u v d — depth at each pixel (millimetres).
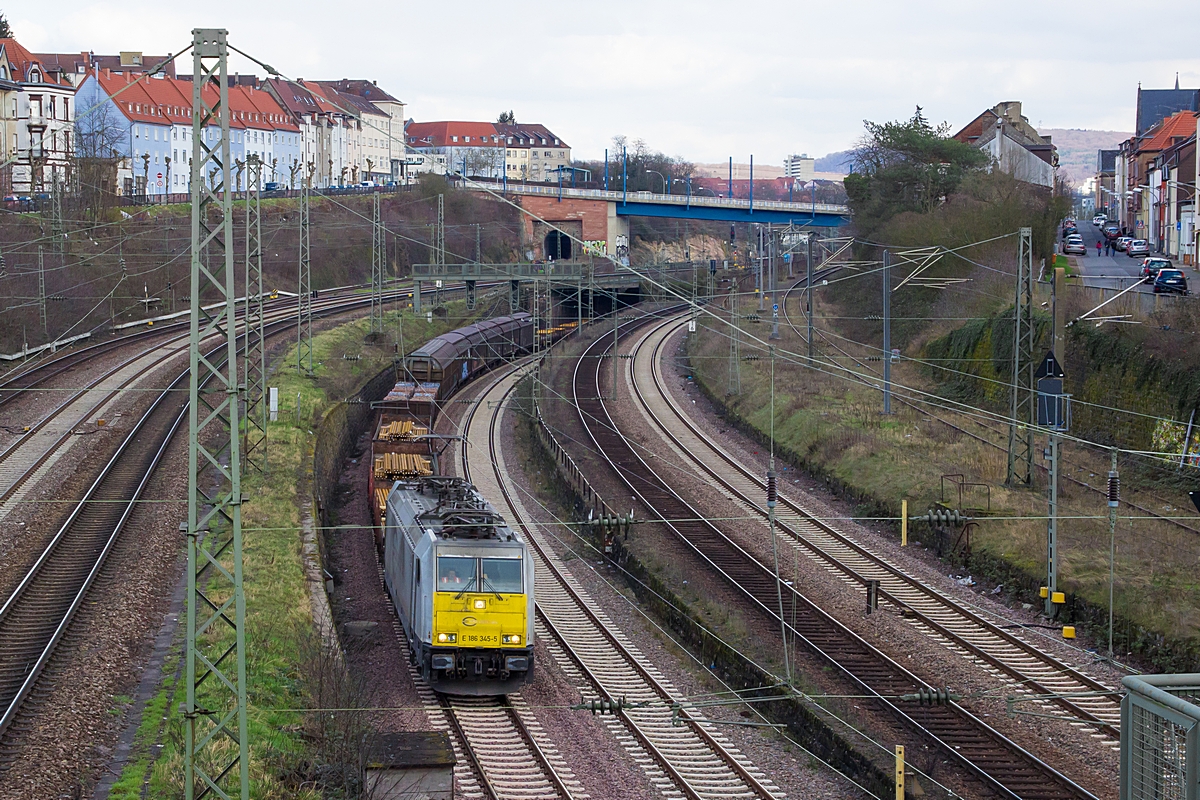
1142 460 47781
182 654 28609
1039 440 51062
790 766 26484
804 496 53312
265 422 50375
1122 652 32656
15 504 41312
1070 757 25594
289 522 42594
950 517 37125
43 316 72875
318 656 27125
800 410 64750
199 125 19750
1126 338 52188
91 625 29484
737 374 74562
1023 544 40188
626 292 123375
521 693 30953
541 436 64562
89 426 54719
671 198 145750
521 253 158000
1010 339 59969
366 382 76188
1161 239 113375
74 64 152000
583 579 43750
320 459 54219
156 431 54906
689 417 72625
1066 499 44719
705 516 49656
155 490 44875
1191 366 47062
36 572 33156
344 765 22781
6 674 25859
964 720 27781
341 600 39844
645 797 24047
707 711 30172
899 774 22562
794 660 32281
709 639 34719
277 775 22281
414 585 31922
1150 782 14141
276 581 35312
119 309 87438
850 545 44531
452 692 29984
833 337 87375
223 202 19891
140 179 127312
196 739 22656
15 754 21750
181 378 67312
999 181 77812
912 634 34375
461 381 81438
